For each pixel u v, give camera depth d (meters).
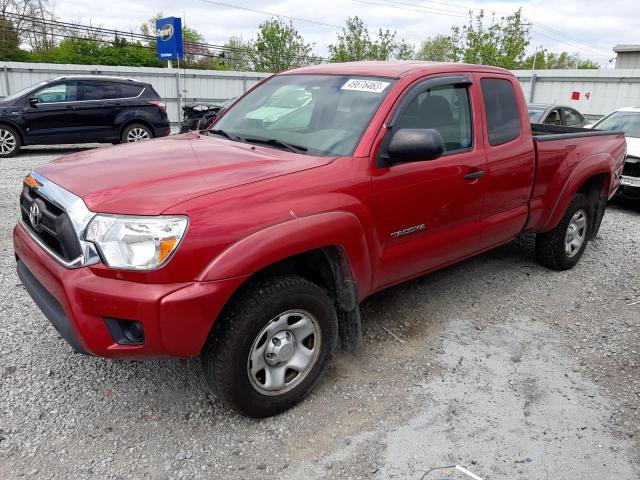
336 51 41.72
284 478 2.59
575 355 3.80
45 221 2.85
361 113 3.41
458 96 3.89
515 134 4.30
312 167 3.02
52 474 2.55
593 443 2.90
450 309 4.42
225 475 2.60
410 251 3.55
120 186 2.69
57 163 3.25
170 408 3.06
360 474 2.63
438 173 3.58
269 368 2.93
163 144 3.59
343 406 3.13
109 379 3.29
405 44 42.78
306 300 2.94
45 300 2.82
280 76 4.34
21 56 37.97
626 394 3.35
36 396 3.10
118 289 2.46
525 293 4.81
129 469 2.60
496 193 4.13
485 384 3.40
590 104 22.16
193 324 2.52
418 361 3.63
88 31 41.78
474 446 2.84
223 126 4.09
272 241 2.66
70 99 12.55
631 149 8.54
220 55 50.78
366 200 3.15
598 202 5.58
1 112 11.77
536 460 2.76
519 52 37.53
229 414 3.03
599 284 5.11
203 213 2.53
